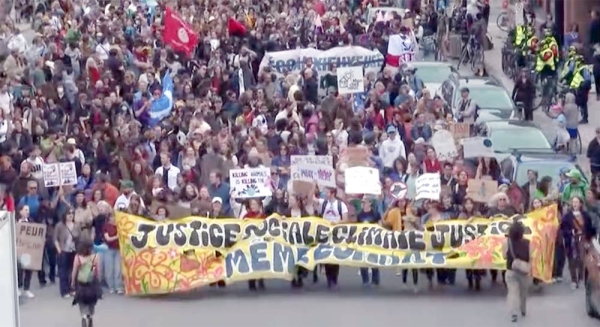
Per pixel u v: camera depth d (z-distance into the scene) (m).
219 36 48.31
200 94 41.47
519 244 28.09
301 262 30.08
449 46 51.88
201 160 33.62
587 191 30.45
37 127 37.47
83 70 44.06
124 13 53.88
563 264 30.80
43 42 45.50
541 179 32.09
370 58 44.41
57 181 32.03
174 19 45.06
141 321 28.53
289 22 52.31
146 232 30.23
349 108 38.09
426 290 30.55
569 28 54.62
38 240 30.11
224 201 31.94
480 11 54.34
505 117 39.19
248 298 30.19
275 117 38.31
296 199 30.86
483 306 29.30
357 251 30.16
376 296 30.19
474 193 31.09
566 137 39.69
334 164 34.62
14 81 41.53
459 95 40.56
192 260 30.16
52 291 30.84
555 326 27.81
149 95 39.59
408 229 30.30
